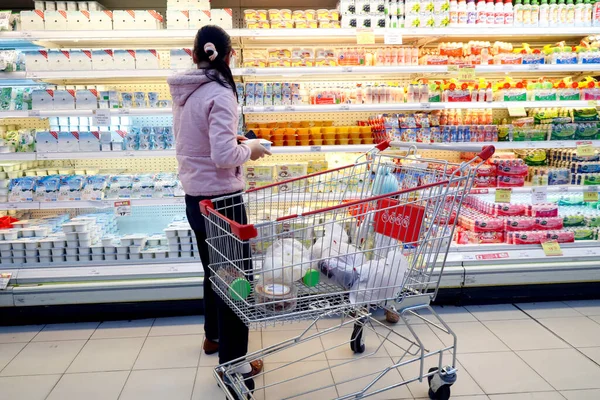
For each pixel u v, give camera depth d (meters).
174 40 3.67
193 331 3.12
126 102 3.36
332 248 2.09
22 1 3.66
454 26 3.38
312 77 4.00
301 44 3.89
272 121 4.07
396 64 3.48
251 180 3.47
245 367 2.24
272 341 2.94
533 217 3.56
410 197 2.28
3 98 3.31
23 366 2.69
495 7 3.49
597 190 3.57
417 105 3.41
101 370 2.64
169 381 2.52
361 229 2.33
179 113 2.25
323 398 2.33
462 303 3.45
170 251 3.34
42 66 3.24
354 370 2.59
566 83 3.72
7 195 3.36
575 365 2.60
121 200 3.29
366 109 3.38
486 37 3.88
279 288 1.89
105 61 3.26
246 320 1.87
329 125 3.80
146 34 3.12
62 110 3.22
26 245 3.27
